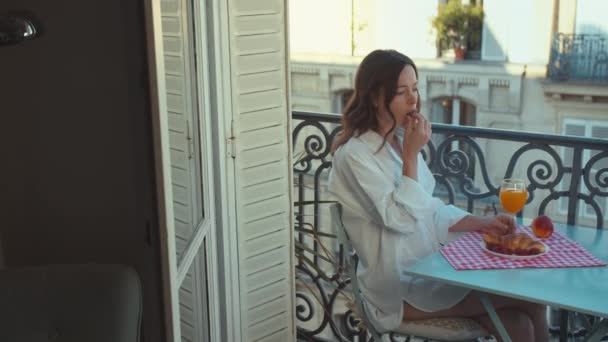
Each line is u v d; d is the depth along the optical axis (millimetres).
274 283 2594
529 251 2170
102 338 1602
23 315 1605
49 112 1943
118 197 1981
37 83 1926
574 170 2670
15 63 1918
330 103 18891
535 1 16562
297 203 3203
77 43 1896
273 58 2432
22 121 1953
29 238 2029
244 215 2459
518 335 2268
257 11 2359
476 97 17406
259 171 2471
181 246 1863
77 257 2033
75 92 1927
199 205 2230
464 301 2330
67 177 1983
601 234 2361
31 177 1989
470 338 2326
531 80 16875
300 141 19125
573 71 16344
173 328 1604
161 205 1539
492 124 17453
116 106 1922
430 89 17797
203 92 2209
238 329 2514
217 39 2275
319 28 18547
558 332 3057
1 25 1667
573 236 2344
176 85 1814
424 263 2143
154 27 1460
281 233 2580
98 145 1949
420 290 2352
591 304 1874
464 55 17391
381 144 2373
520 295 1930
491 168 17828
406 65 2348
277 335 2646
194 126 2129
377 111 2383
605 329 2061
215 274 2396
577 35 16234
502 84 17078
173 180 1755
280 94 2473
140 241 2002
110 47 1889
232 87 2346
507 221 2383
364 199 2373
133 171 1956
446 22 17219
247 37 2354
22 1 1880
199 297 2166
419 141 2318
